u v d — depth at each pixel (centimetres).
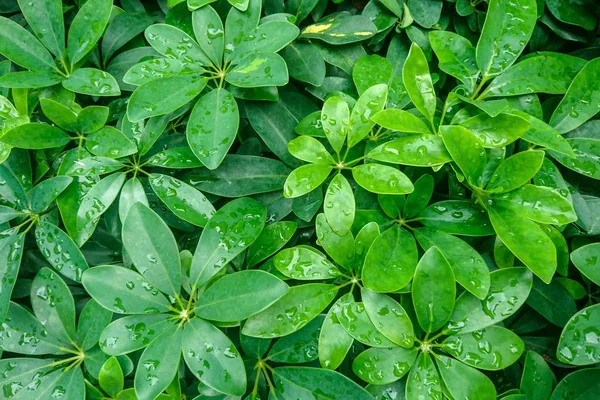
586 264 90
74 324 94
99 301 90
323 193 97
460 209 94
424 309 90
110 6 98
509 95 96
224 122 93
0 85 95
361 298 94
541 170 94
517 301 90
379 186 91
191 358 89
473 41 104
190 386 95
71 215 94
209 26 97
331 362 90
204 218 94
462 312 91
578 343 90
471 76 96
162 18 104
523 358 95
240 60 95
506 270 91
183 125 101
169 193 95
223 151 92
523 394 91
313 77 99
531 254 89
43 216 96
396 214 94
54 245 94
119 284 91
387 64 99
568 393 90
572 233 95
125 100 101
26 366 93
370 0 102
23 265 99
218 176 96
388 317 90
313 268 92
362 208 96
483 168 92
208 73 98
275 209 97
